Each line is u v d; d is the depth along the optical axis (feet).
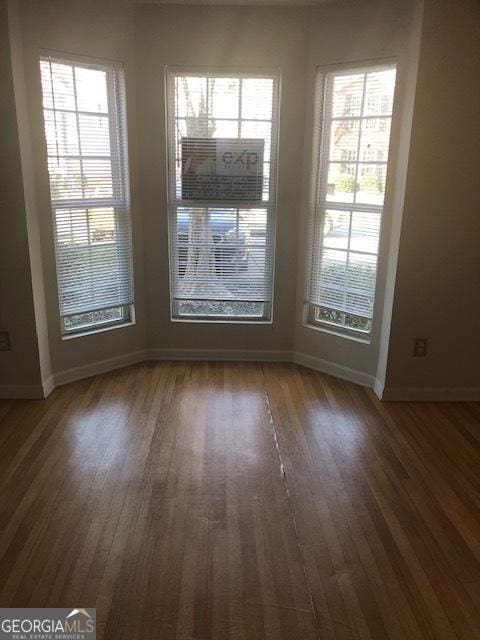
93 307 11.32
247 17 10.40
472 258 9.87
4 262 9.73
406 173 9.39
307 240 11.59
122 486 7.79
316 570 6.29
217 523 7.05
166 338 12.45
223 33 10.50
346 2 9.84
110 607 5.74
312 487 7.86
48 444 8.87
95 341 11.53
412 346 10.39
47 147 9.84
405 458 8.67
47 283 10.44
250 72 10.72
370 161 10.29
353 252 10.96
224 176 11.36
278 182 11.32
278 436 9.29
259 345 12.53
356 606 5.81
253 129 11.11
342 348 11.61
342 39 10.07
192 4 10.29
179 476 8.06
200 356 12.56
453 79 8.89
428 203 9.53
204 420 9.79
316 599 5.90
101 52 10.14
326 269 11.51
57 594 5.88
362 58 9.89
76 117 10.14
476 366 10.58
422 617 5.68
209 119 11.03
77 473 8.08
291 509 7.36
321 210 11.29
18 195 9.37
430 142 9.21
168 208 11.56
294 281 12.01
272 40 10.50
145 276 11.96
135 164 11.12
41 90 9.49
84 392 10.84
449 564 6.42
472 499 7.64
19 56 9.01
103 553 6.48
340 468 8.36
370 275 10.82
